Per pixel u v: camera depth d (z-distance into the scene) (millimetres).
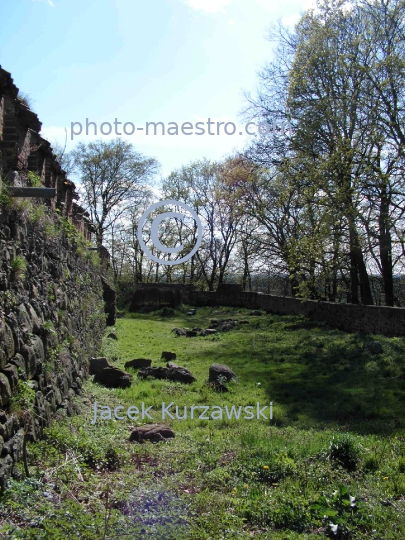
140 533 4652
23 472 5203
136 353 16578
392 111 19266
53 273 8203
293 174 21266
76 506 4875
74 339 9898
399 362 13516
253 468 6617
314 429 8938
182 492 5801
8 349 5336
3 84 6012
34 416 6137
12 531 4129
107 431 7852
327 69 20031
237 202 27672
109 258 24156
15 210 5875
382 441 7969
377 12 20578
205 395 11062
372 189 19141
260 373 13703
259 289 43312
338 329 20266
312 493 5941
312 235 20203
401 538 4957
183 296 33062
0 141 6262
